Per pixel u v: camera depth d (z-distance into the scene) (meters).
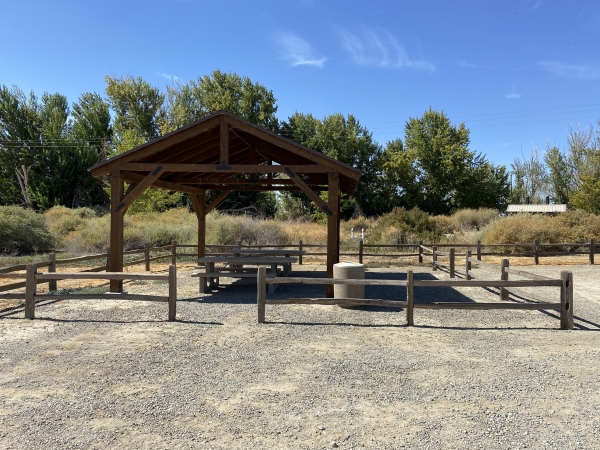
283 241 21.28
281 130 48.25
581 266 15.55
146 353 5.42
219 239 20.27
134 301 8.83
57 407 3.91
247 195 40.69
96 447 3.22
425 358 5.29
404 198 46.06
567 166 45.06
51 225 24.27
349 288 8.08
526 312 8.02
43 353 5.43
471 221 29.58
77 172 40.28
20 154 38.72
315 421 3.65
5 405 3.95
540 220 20.39
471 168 47.28
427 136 48.38
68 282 11.60
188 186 13.05
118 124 41.66
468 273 11.70
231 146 11.16
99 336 6.19
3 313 7.69
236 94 45.44
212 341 5.94
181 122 40.81
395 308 8.18
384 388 4.36
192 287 10.82
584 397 4.17
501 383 4.50
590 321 7.30
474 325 6.96
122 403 3.99
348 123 49.72
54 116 42.53
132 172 9.91
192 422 3.63
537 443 3.31
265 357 5.29
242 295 9.65
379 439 3.36
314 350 5.56
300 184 8.95
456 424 3.61
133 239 19.70
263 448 3.22
